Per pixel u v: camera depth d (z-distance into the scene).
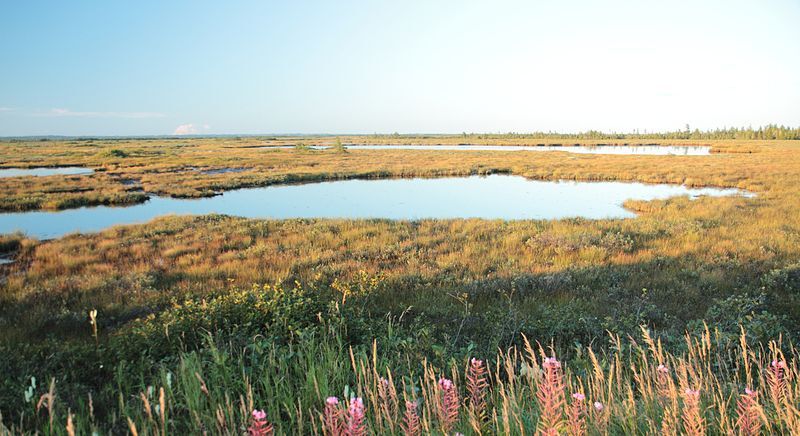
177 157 68.88
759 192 29.56
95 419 4.01
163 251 14.98
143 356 5.16
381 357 5.30
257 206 28.25
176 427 3.71
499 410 3.71
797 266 10.07
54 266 13.20
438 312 7.93
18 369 5.10
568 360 5.57
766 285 9.30
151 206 28.45
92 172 48.44
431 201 29.64
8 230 21.05
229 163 56.88
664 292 9.12
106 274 11.87
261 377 4.49
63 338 7.25
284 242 15.71
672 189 34.22
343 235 16.72
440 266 11.88
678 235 15.50
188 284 10.62
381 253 13.75
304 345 5.20
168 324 6.05
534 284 9.80
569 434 2.85
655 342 5.95
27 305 9.25
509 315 7.07
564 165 51.03
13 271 13.18
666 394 3.45
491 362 5.50
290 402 3.93
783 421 3.12
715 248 13.28
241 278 11.15
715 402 3.48
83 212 26.39
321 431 3.62
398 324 6.68
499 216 24.25
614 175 41.00
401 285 10.00
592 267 11.24
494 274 10.80
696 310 7.98
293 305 6.65
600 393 3.60
